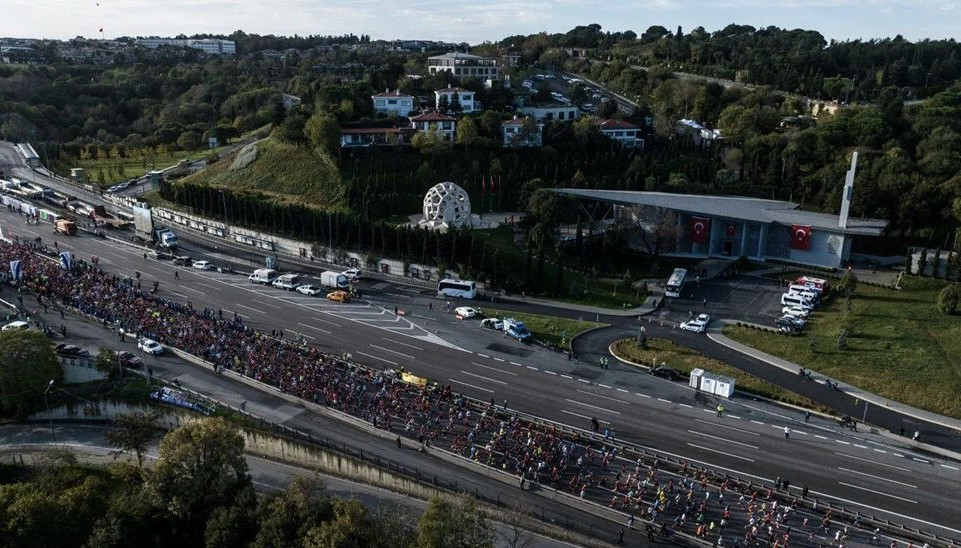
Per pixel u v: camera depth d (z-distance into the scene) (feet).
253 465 226.99
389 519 167.84
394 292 371.15
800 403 250.57
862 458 219.61
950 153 478.18
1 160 638.12
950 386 256.32
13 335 262.67
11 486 182.91
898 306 334.85
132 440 218.38
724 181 529.45
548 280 378.94
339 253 413.80
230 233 462.60
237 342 293.23
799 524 188.34
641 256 436.35
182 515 181.16
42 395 260.83
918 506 195.72
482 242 406.62
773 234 436.35
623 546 181.88
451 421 238.68
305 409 248.93
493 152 524.93
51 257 412.57
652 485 204.95
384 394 254.88
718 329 323.98
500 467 213.87
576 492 202.39
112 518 172.96
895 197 440.86
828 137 532.73
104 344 297.12
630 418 243.19
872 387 261.24
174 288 369.50
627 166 547.08
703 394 261.85
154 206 513.45
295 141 527.40
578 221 408.05
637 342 302.45
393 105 591.37
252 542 164.55
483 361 287.48
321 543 153.58
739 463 216.74
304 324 323.78
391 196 463.42
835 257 415.64
